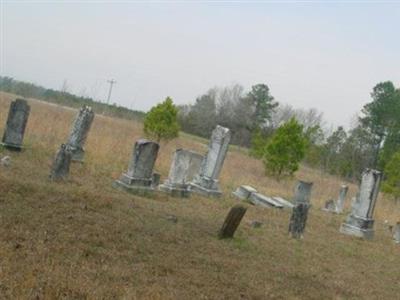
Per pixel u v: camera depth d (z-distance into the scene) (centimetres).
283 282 834
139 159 1453
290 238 1302
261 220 1516
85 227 852
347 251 1328
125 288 605
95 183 1416
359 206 1762
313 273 965
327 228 1741
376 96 6259
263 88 8131
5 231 719
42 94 7200
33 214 854
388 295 929
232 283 750
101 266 678
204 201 1636
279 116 9000
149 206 1241
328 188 3619
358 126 6394
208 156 1881
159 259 784
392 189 3803
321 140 5800
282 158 3209
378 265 1239
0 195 923
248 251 1014
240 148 7000
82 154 1717
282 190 2706
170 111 3294
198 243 962
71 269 629
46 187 1091
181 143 4666
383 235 1930
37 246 685
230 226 1085
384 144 5991
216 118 8244
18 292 520
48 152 1722
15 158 1488
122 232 884
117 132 3478
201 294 662
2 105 3341
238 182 2466
